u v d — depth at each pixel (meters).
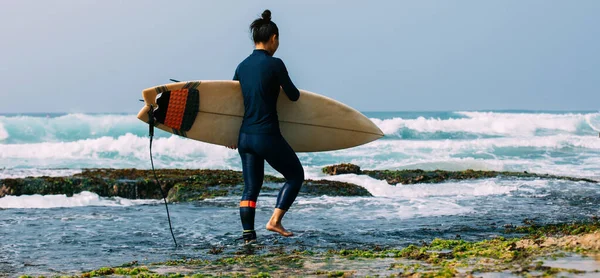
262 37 6.05
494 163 20.95
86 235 7.34
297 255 5.52
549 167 20.42
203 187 12.32
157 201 12.06
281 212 6.14
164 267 4.99
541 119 37.81
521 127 36.97
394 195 12.48
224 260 5.38
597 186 12.88
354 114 6.75
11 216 8.96
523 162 22.25
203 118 6.41
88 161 22.94
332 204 10.07
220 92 6.39
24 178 12.37
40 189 12.17
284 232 6.19
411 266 4.54
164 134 31.00
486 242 5.84
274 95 5.94
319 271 4.50
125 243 6.82
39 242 6.89
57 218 8.74
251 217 6.24
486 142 28.38
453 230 7.44
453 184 13.43
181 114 6.36
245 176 6.14
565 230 7.02
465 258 4.73
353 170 16.16
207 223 8.24
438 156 25.11
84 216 8.95
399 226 7.80
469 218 8.55
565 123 37.97
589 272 3.79
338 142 6.72
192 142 24.78
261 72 5.86
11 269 5.45
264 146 5.87
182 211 9.49
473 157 25.17
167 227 7.91
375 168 20.66
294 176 6.12
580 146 28.09
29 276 4.80
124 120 31.02
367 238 6.84
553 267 3.95
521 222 8.16
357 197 11.09
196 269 4.87
